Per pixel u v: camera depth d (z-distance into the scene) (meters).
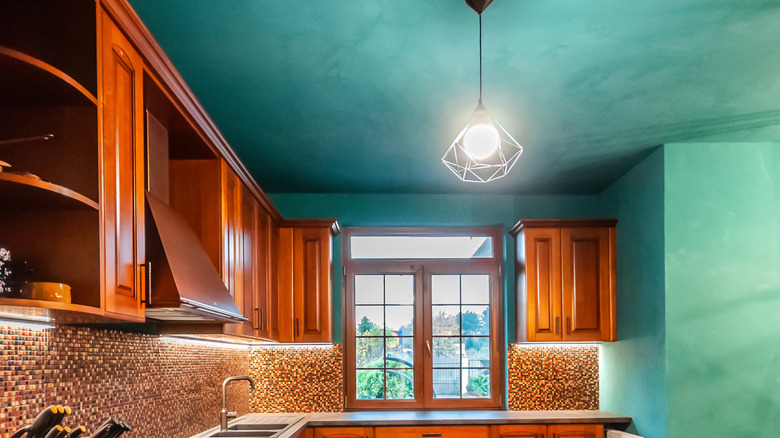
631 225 5.08
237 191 3.77
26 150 1.82
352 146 4.42
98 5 1.85
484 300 5.86
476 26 2.75
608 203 5.64
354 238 5.92
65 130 1.83
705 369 4.39
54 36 1.83
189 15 2.64
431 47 2.95
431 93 3.49
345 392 5.70
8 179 1.54
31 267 1.79
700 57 3.11
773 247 4.47
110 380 2.75
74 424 2.41
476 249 5.95
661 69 3.24
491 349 5.78
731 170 4.50
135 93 2.14
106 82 1.90
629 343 5.05
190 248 2.74
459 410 5.69
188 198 3.38
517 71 3.23
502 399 5.73
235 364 5.17
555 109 3.77
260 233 4.50
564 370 5.68
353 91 3.46
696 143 4.51
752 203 4.50
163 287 2.25
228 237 3.53
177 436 3.70
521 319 5.50
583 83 3.40
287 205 5.81
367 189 5.68
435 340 5.80
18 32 1.83
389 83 3.36
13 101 1.81
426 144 4.38
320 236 5.37
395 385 5.74
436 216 5.83
